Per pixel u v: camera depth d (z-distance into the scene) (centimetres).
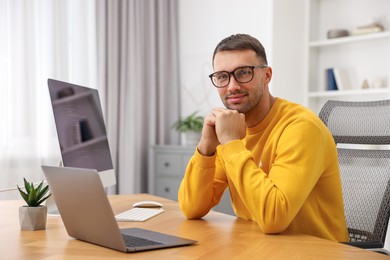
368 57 374
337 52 391
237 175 140
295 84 400
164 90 450
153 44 438
